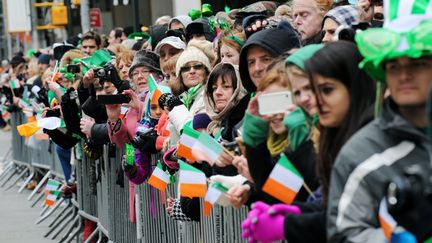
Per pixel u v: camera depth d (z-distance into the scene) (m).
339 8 10.65
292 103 7.89
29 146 27.52
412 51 5.69
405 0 6.07
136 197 14.09
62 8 37.53
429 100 4.97
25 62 33.06
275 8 14.45
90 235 17.56
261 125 7.96
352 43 6.61
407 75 5.80
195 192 9.91
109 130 13.81
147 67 15.02
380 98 6.29
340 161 6.07
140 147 12.70
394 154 5.89
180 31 15.95
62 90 17.91
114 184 15.48
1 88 36.88
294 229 6.55
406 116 5.95
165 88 12.59
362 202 5.96
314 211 6.86
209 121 11.15
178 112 11.66
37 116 20.56
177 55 13.70
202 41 12.98
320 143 6.76
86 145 16.27
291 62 7.30
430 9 6.00
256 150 8.06
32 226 21.23
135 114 13.80
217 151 9.09
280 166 7.60
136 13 25.72
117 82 14.98
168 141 12.04
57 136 17.47
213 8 22.77
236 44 11.57
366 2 11.05
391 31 5.83
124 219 15.05
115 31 24.45
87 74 14.99
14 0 45.50
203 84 12.21
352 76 6.53
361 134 6.06
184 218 11.71
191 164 10.77
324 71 6.51
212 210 10.66
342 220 6.00
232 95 10.49
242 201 8.36
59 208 23.52
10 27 45.69
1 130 50.22
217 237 10.60
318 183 7.44
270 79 8.12
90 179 17.38
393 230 5.71
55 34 50.22
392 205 5.50
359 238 5.94
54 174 24.11
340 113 6.55
